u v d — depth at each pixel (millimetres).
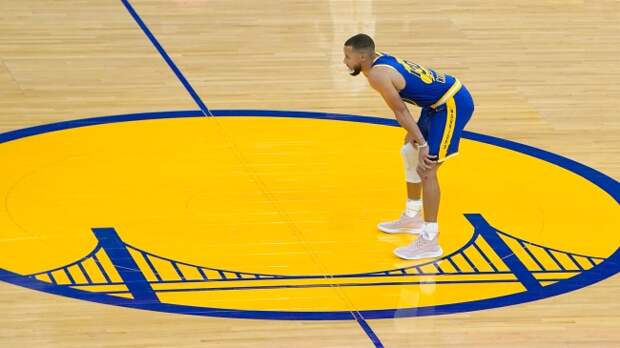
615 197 19719
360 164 20719
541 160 21203
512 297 16234
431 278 16688
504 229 18344
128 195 19094
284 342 14828
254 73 25484
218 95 24094
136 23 28797
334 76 25484
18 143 21109
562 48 27828
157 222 18203
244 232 17969
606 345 15047
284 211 18734
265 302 15883
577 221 18734
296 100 23938
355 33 28500
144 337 14875
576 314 15844
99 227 17938
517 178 20359
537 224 18562
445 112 16625
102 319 15312
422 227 18094
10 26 28203
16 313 15414
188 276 16547
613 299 16312
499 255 17453
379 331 15211
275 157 20875
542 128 22844
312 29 28719
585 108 24047
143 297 15906
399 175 20297
